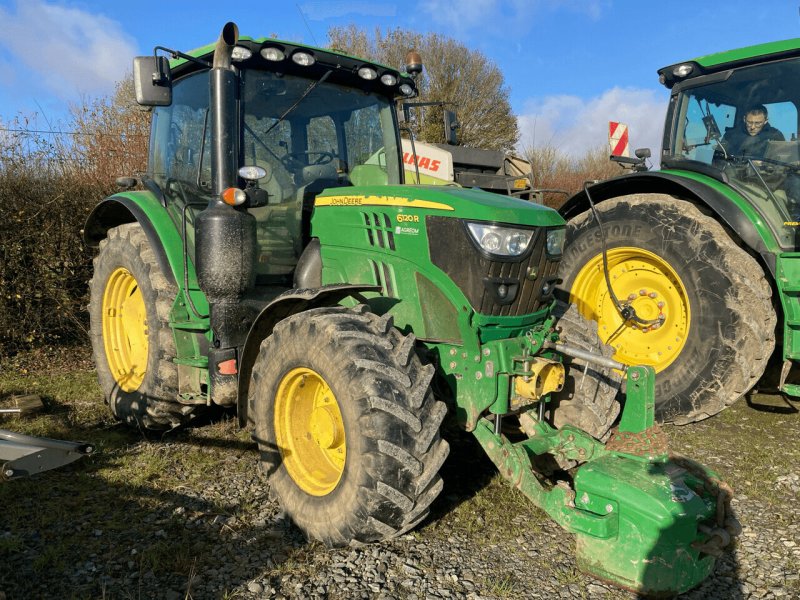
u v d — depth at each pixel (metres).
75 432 4.40
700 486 2.54
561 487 2.67
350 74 4.04
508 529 3.08
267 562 2.75
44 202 6.55
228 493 3.44
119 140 9.33
